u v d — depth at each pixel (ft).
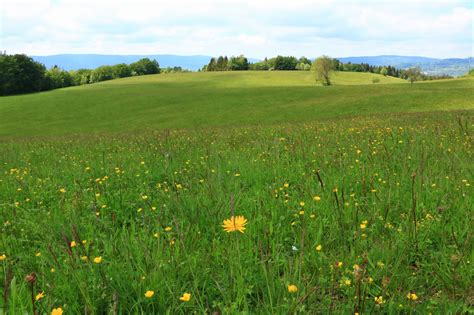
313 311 8.52
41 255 11.75
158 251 10.73
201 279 10.19
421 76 417.69
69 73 548.72
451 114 70.85
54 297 9.44
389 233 12.00
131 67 612.70
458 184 16.19
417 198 14.82
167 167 24.20
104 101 232.12
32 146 58.44
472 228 11.77
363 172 18.95
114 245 11.92
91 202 17.48
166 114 186.70
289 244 12.68
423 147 23.84
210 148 33.71
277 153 25.57
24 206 18.40
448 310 8.22
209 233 13.65
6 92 347.36
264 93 231.09
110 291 9.52
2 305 8.61
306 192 16.71
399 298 8.64
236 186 18.35
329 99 183.52
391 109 141.90
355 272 7.95
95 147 47.62
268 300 9.17
